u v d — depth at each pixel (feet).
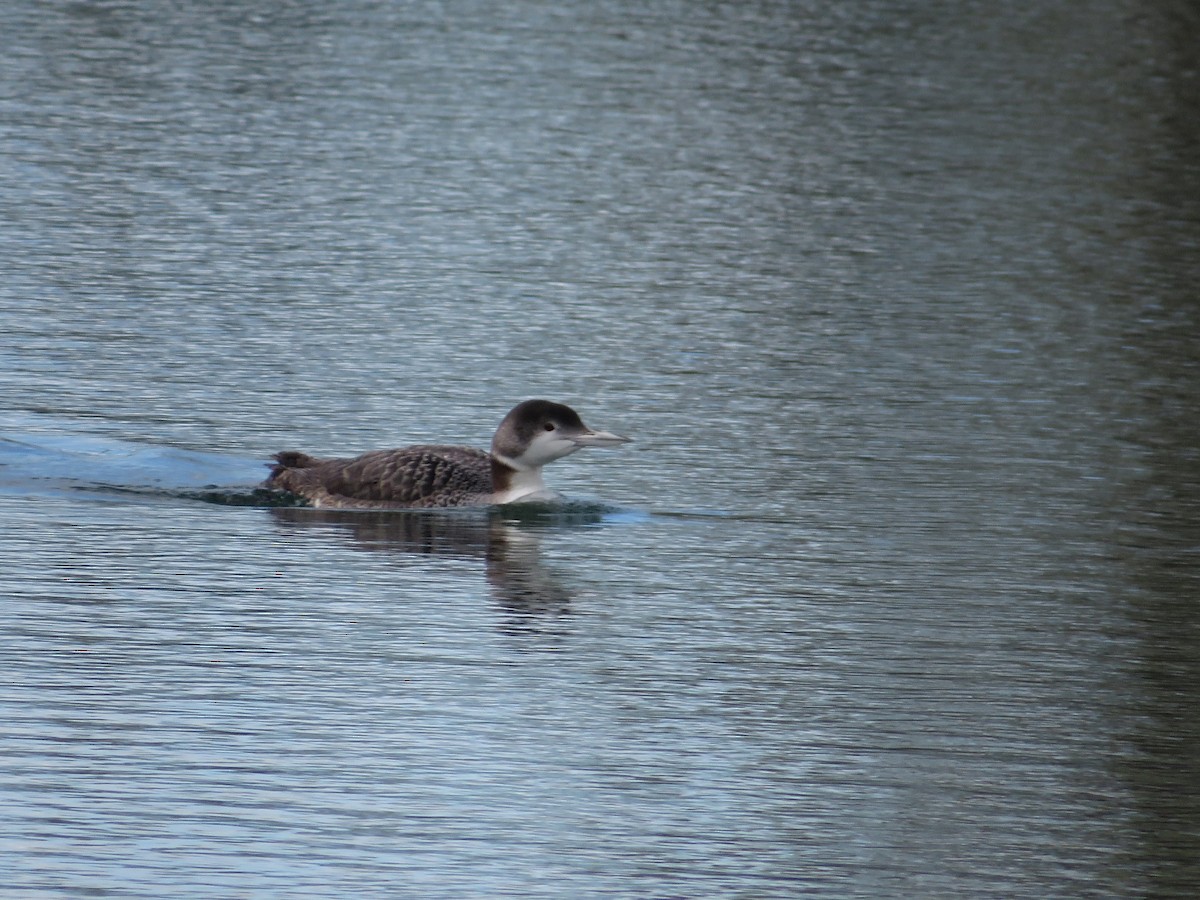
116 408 61.46
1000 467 58.18
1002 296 81.56
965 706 39.45
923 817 34.17
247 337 71.31
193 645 41.63
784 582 47.29
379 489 53.31
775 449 59.67
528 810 33.86
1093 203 98.73
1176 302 81.10
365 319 74.64
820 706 39.14
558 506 53.21
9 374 64.75
